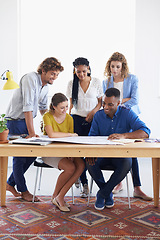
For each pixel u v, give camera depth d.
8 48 4.87
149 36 4.91
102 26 5.17
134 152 2.24
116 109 2.94
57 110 2.87
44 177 4.18
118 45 5.18
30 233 2.39
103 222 2.61
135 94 3.59
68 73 5.22
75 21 5.17
